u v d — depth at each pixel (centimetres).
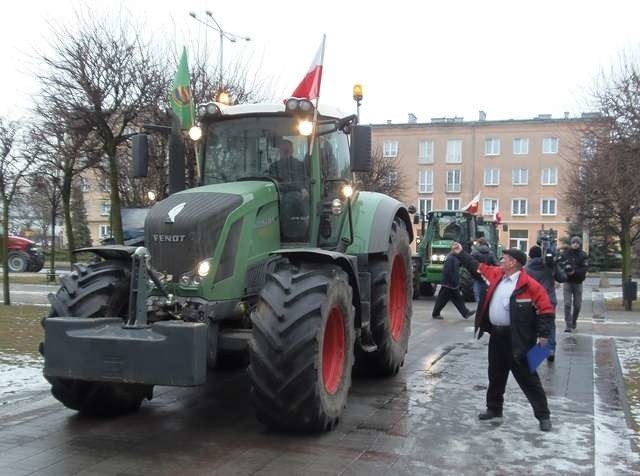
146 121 1430
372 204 734
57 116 1378
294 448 492
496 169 5256
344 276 560
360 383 718
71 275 559
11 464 451
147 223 543
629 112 1052
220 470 444
